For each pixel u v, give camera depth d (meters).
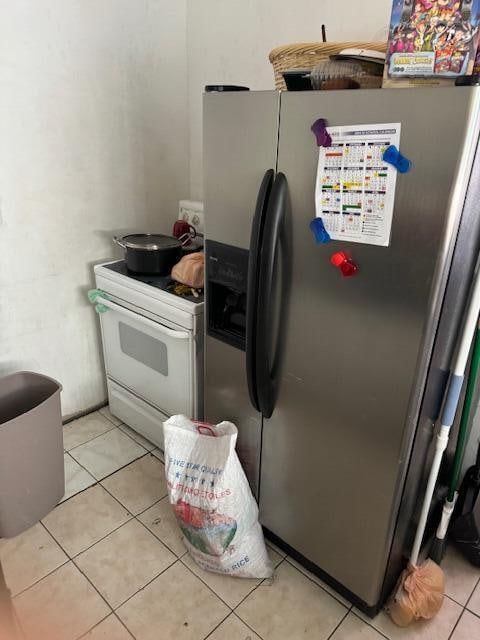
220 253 1.49
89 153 2.08
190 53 2.28
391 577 1.54
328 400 1.35
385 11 1.58
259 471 1.67
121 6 1.98
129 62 2.08
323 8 1.74
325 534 1.53
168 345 1.91
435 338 1.15
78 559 1.69
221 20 2.08
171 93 2.30
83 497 1.96
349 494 1.40
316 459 1.46
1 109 1.76
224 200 1.42
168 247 2.01
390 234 1.08
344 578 1.53
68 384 2.37
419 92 0.96
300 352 1.37
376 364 1.21
